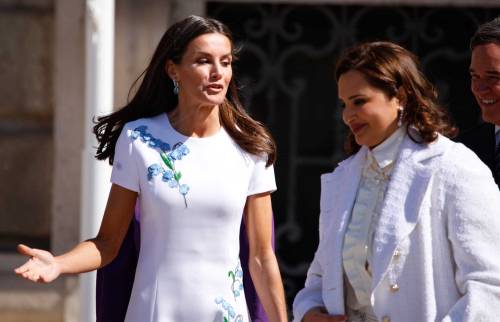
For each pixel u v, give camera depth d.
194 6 20.67
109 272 12.50
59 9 20.16
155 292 11.95
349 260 11.30
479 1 21.03
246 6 21.66
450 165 10.96
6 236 20.66
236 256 12.30
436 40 21.75
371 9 21.70
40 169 20.56
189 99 12.27
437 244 10.94
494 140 13.10
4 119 20.56
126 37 20.23
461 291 10.85
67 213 20.31
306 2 21.19
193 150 12.23
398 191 11.04
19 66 20.38
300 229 22.11
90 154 15.80
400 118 11.24
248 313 12.59
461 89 21.91
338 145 22.00
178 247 11.97
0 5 20.30
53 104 20.39
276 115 22.00
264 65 21.86
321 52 21.84
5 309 20.23
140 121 12.44
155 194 11.98
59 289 20.22
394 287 10.86
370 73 10.95
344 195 11.55
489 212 10.78
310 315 11.59
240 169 12.40
